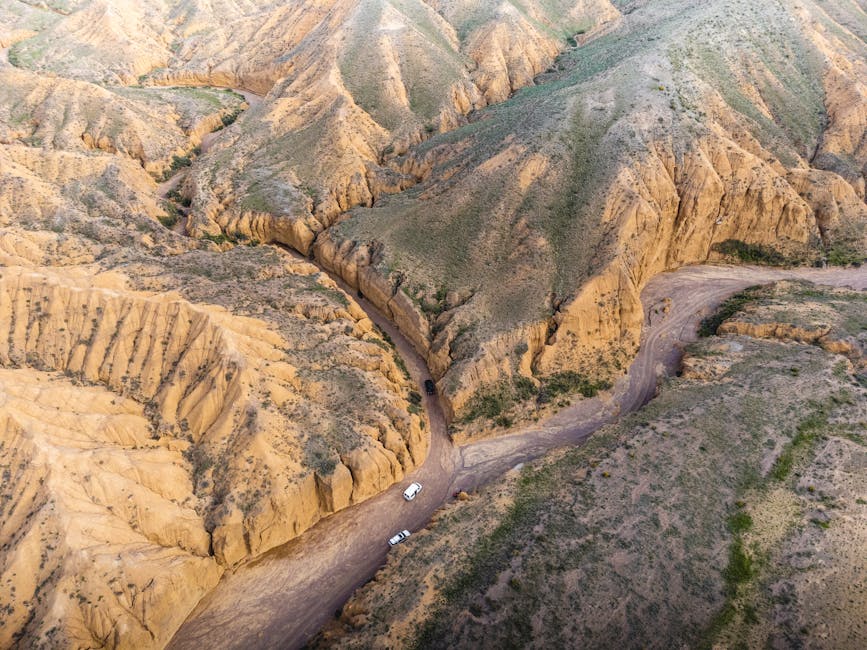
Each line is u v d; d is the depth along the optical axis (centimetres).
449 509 4753
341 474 4719
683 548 4122
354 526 4747
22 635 3619
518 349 5984
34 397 4528
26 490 4069
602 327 6272
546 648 3619
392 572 4250
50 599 3681
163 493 4394
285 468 4606
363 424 5094
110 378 4981
